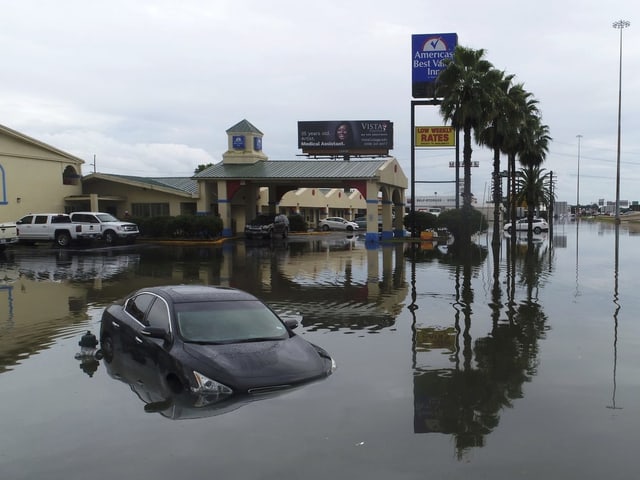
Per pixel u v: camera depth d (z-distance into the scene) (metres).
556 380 7.46
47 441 5.43
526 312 12.32
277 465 4.89
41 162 35.72
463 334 10.20
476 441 5.46
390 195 41.81
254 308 7.98
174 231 36.53
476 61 30.98
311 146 53.53
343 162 40.66
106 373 7.69
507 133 32.44
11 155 33.38
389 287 16.28
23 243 33.12
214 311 7.64
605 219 100.94
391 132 53.03
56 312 12.34
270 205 45.19
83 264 22.66
